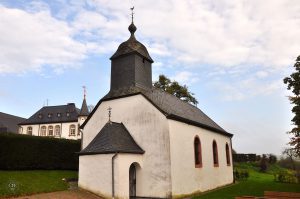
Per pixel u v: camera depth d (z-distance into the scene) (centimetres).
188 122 1922
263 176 3609
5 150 1933
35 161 2069
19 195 1370
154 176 1673
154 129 1744
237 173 3167
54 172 2052
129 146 1698
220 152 2495
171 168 1639
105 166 1585
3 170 1905
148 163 1714
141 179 1714
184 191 1736
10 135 1978
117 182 1521
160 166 1666
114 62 2131
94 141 1739
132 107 1883
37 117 5538
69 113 5406
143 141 1770
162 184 1634
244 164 4675
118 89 2041
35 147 2092
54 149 2205
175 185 1652
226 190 2055
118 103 1969
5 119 5334
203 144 2142
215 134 2453
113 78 2106
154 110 1772
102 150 1606
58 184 1698
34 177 1762
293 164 3425
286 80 1866
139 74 2031
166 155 1658
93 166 1642
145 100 1830
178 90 3788
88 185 1638
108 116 1997
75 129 5216
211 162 2236
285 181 2742
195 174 1925
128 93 1923
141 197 1683
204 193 1930
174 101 2281
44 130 5391
